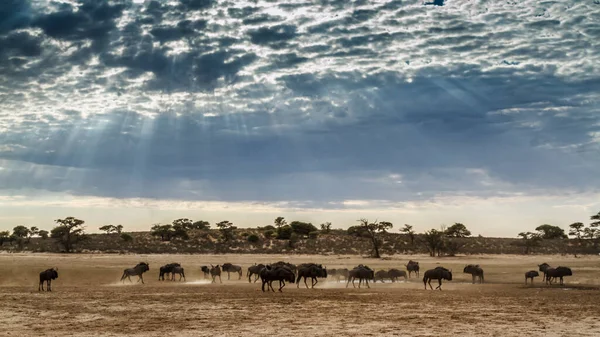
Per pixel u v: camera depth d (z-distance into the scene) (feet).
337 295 125.29
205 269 196.95
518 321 79.87
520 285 167.12
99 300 112.57
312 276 150.10
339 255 400.88
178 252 424.05
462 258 359.87
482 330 71.67
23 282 178.81
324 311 92.79
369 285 170.40
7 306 101.55
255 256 374.84
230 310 94.73
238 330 72.23
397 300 112.27
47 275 139.33
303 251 431.02
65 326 76.74
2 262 272.31
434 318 83.20
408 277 212.43
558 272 170.50
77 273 213.25
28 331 72.64
